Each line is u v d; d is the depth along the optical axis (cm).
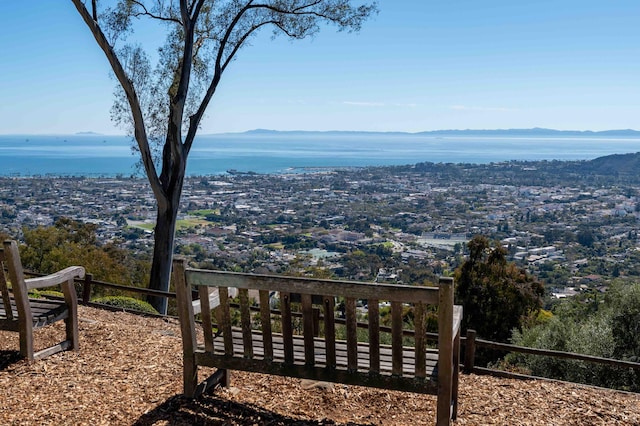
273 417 323
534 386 416
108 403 328
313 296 298
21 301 393
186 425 304
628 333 709
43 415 308
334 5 970
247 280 307
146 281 1577
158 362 411
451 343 276
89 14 827
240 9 988
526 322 1229
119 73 848
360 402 358
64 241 1867
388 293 282
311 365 306
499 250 1296
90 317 631
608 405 374
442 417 282
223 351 331
